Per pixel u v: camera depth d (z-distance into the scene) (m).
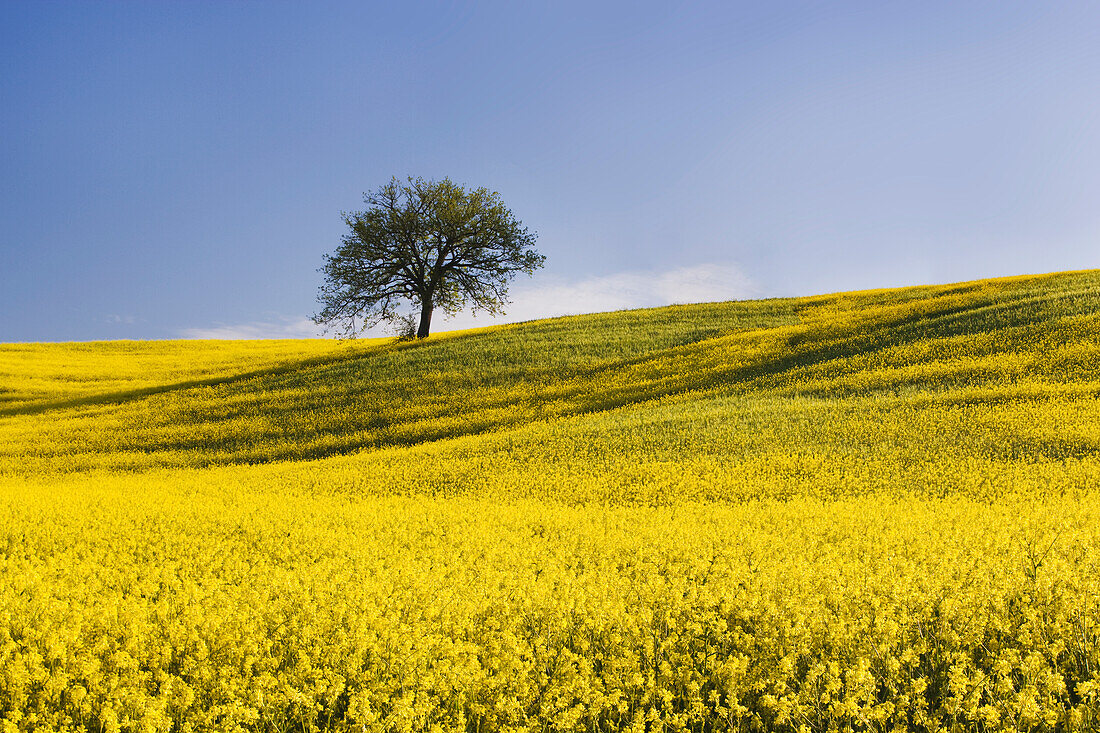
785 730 4.98
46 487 20.98
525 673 5.32
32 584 7.86
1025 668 4.90
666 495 17.09
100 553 10.70
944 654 5.50
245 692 5.20
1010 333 30.50
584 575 8.23
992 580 6.95
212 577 8.94
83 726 4.84
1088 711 4.53
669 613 6.59
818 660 5.59
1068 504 13.15
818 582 7.32
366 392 35.94
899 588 6.55
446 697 5.18
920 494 15.76
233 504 16.55
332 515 14.66
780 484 17.27
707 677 5.46
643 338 42.41
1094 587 6.38
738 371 32.78
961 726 4.53
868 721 4.66
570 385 34.16
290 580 7.85
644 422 25.08
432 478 20.55
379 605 7.10
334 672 5.47
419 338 51.69
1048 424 19.62
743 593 6.94
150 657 5.84
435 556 10.30
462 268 52.31
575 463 20.88
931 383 26.05
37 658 5.38
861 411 23.11
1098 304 32.56
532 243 52.28
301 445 29.14
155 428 32.91
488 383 35.88
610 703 4.89
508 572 8.54
